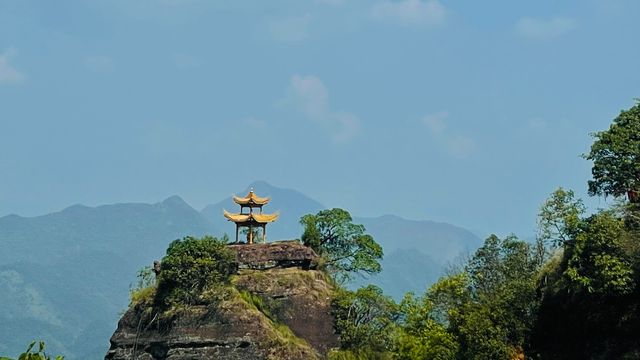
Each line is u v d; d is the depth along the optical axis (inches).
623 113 2918.3
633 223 2726.4
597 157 2861.7
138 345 4097.0
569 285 2807.6
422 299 3737.7
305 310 4207.7
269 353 3932.1
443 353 3016.7
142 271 4483.3
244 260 4384.8
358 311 4237.2
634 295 2591.0
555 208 2893.7
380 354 3981.3
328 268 4734.3
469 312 3110.2
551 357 2923.2
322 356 4104.3
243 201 4751.5
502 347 2906.0
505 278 3403.1
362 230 4881.9
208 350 3976.4
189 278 4092.0
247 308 4052.7
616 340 2664.9
